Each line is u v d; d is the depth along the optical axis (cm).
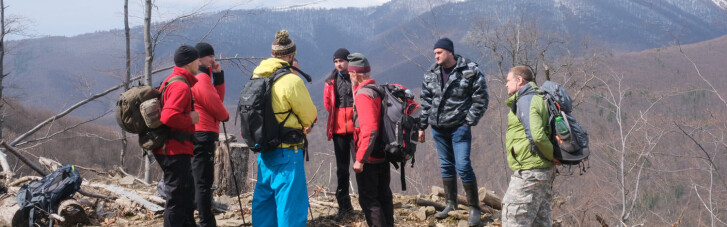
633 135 1417
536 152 356
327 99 450
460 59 446
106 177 654
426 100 472
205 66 406
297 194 358
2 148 672
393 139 365
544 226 377
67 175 457
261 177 371
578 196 1362
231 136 618
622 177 1386
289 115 351
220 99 436
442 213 488
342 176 465
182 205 363
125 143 1116
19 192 431
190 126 352
